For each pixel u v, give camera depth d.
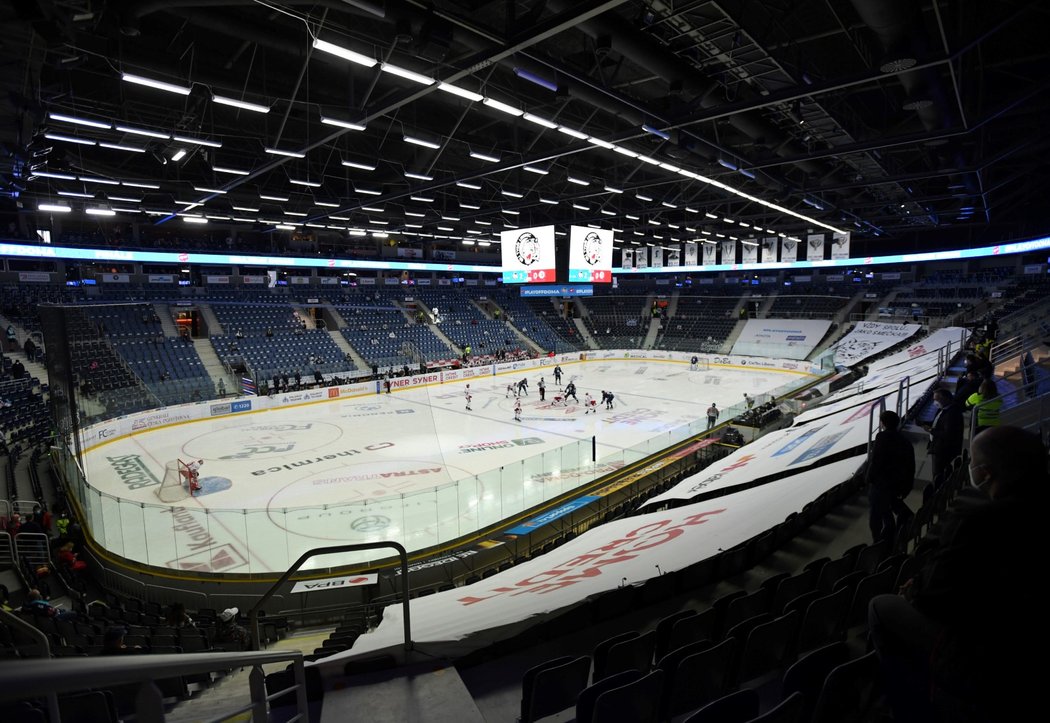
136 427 27.22
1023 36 15.73
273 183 31.39
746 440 24.36
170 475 20.42
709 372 47.69
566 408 33.56
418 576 13.65
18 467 19.28
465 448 24.94
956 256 43.41
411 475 21.25
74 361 23.70
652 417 30.98
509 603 6.12
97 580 13.47
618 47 12.66
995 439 1.91
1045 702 1.70
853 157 21.75
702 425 25.50
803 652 3.91
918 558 4.46
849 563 5.22
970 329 30.80
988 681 1.77
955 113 16.31
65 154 23.59
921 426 11.23
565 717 3.58
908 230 48.62
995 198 38.56
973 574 1.81
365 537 15.20
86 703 3.86
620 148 18.67
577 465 20.34
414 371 43.78
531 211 42.78
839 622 4.10
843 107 18.70
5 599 9.31
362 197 34.22
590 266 36.75
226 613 9.45
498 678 4.22
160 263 40.00
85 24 10.59
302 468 22.17
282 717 3.74
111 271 39.34
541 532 16.62
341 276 49.12
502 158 23.12
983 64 16.27
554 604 5.48
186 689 6.50
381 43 14.01
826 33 13.17
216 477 21.06
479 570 14.61
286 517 15.62
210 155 22.55
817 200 30.03
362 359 43.66
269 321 42.53
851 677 2.45
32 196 26.38
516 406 31.95
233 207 32.03
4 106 13.66
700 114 14.89
